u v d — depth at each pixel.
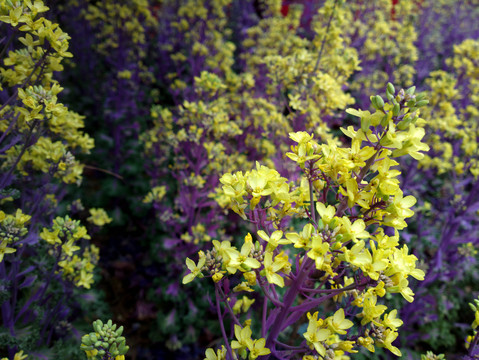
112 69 5.77
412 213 1.34
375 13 7.35
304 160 1.52
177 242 3.96
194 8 5.76
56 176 2.76
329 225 1.38
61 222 2.35
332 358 1.39
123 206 5.00
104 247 4.50
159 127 4.25
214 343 3.69
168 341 3.68
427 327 3.92
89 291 3.33
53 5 2.08
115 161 5.16
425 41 8.03
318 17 6.59
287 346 1.64
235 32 8.10
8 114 2.18
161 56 6.76
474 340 2.01
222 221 3.96
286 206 1.62
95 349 1.50
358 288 1.50
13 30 2.04
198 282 3.79
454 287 4.25
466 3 10.42
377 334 1.44
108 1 5.14
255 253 1.47
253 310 3.24
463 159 4.59
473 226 4.25
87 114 5.57
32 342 2.52
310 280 1.83
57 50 1.88
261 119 4.21
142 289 4.09
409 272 1.37
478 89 5.03
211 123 3.38
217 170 3.66
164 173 4.72
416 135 1.28
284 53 5.27
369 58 6.05
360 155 1.35
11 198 2.18
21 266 2.97
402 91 1.30
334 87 3.48
